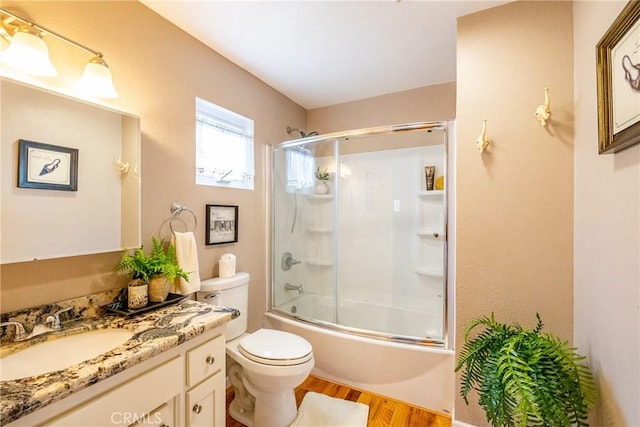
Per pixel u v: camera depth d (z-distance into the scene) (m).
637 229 0.84
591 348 1.15
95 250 1.27
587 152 1.19
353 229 2.84
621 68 0.87
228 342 1.79
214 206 1.91
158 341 1.00
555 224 1.38
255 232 2.29
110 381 0.88
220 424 1.27
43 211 1.12
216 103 1.94
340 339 1.98
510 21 1.46
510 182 1.46
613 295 0.98
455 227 1.63
